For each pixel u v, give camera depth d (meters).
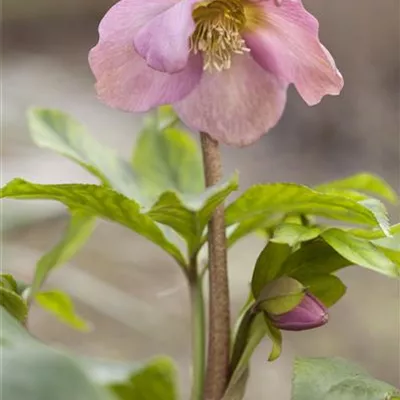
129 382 0.60
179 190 0.62
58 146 0.58
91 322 1.02
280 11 0.52
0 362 0.44
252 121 0.54
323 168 1.55
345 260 0.52
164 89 0.53
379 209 0.51
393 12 1.78
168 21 0.50
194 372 0.54
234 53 0.54
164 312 1.05
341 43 1.80
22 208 0.96
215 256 0.52
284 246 0.52
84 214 0.54
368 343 1.00
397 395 0.50
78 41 2.27
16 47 2.22
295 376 0.50
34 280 0.57
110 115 1.64
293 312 0.51
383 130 1.64
